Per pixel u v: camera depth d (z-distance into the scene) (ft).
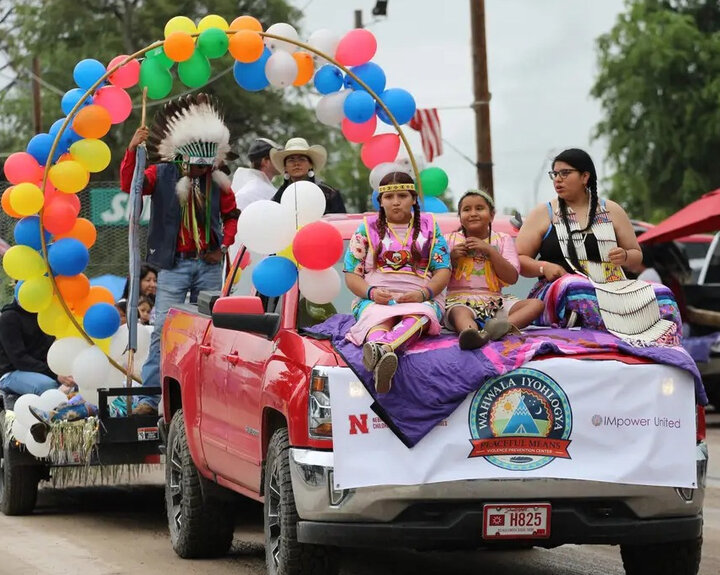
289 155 51.34
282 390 32.86
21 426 49.80
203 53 47.50
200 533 41.27
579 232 35.88
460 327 33.32
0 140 228.22
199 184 49.34
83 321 49.42
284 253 37.19
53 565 40.73
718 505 51.34
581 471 31.07
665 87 217.56
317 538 31.22
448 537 30.81
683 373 32.17
